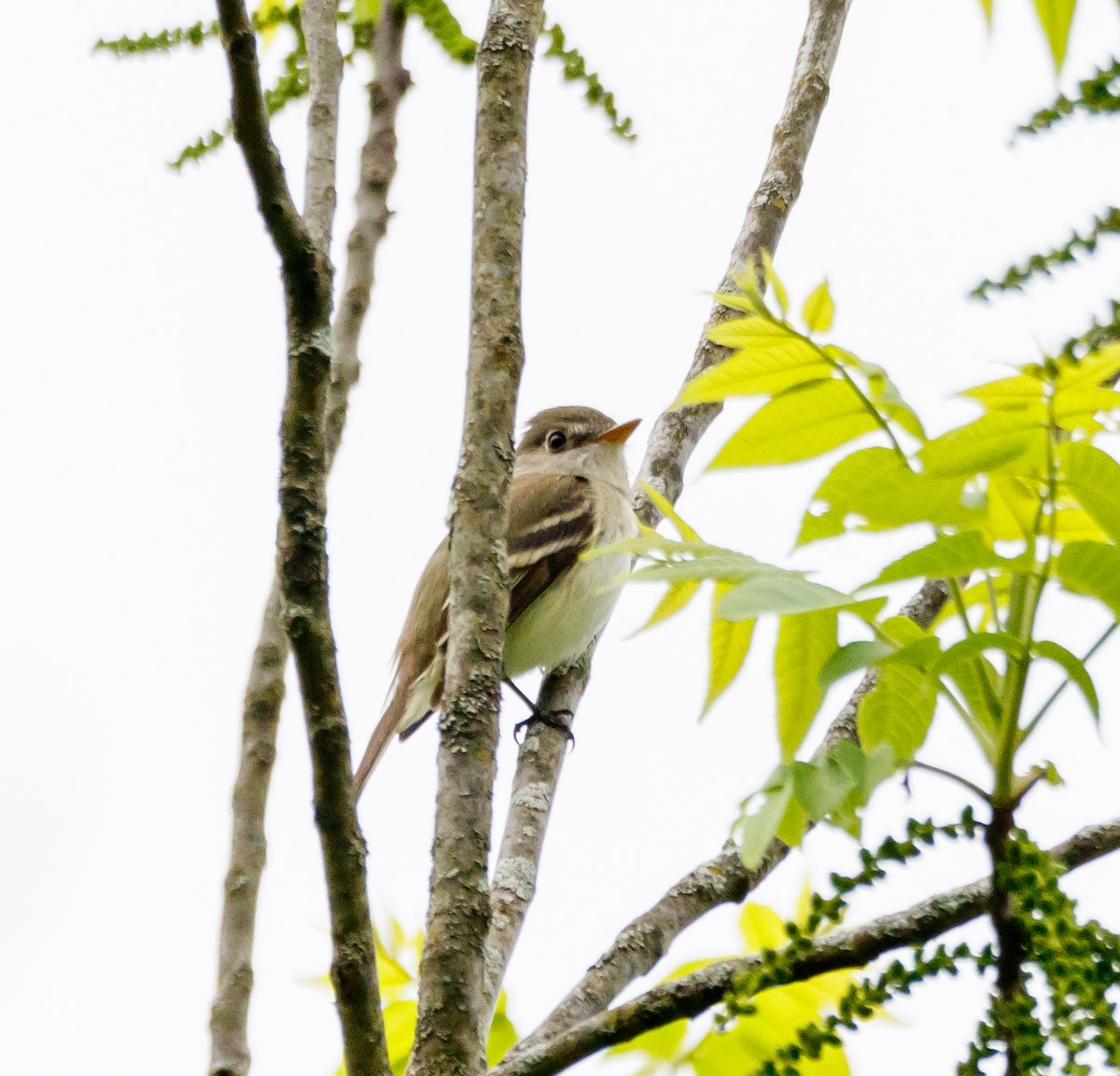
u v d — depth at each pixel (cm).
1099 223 521
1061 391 427
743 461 501
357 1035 486
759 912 661
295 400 515
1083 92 520
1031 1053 425
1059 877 461
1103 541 480
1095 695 436
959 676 493
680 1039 603
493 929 672
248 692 695
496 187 620
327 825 498
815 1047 457
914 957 457
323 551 510
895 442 485
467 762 542
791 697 525
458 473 590
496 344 600
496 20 644
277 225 513
